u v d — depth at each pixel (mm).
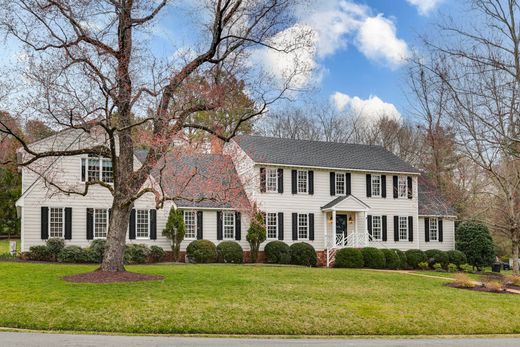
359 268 37562
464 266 38594
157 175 34625
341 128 62125
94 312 16281
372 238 41562
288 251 37625
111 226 22562
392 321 17172
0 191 48906
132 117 22781
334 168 41031
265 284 21828
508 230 30312
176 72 21422
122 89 21219
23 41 20047
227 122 30953
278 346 13898
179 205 36188
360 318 17188
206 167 31578
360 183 42219
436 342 15289
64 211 32875
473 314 18594
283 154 40469
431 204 42156
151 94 21031
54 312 16188
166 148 21297
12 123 21500
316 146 43438
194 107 21672
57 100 19594
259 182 38375
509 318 18562
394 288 22766
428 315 18078
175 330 15562
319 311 17531
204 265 31297
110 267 22312
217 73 22438
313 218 40312
